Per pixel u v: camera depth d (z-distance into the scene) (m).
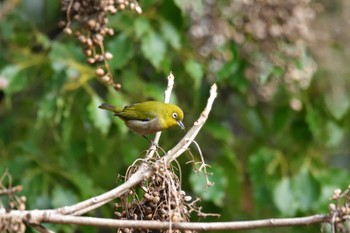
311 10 12.90
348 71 14.16
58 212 6.82
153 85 12.65
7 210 6.68
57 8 14.29
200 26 12.56
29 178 11.48
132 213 6.97
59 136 12.94
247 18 12.55
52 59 12.09
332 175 13.46
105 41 12.62
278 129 13.98
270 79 13.31
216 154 13.88
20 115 13.84
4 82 12.19
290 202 13.11
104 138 12.71
